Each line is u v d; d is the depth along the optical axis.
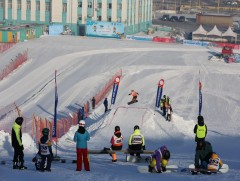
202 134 29.97
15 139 26.86
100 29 140.25
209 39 154.12
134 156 31.86
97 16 148.00
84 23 147.75
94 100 65.94
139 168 27.09
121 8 147.62
